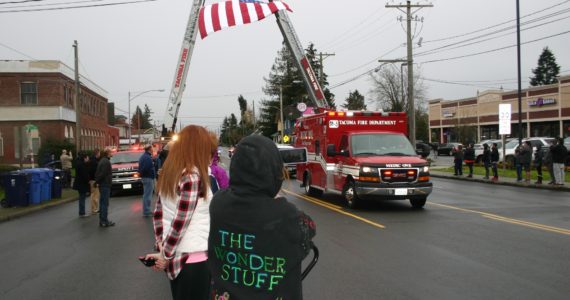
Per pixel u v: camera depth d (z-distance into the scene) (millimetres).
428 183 13125
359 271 6941
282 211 2502
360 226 10805
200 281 3625
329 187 15484
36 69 40219
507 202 15250
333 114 15281
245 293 2482
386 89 63719
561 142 19562
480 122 63281
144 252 8750
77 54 30062
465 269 6953
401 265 7254
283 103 82125
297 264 2521
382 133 14484
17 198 15953
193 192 3543
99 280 6883
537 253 7887
